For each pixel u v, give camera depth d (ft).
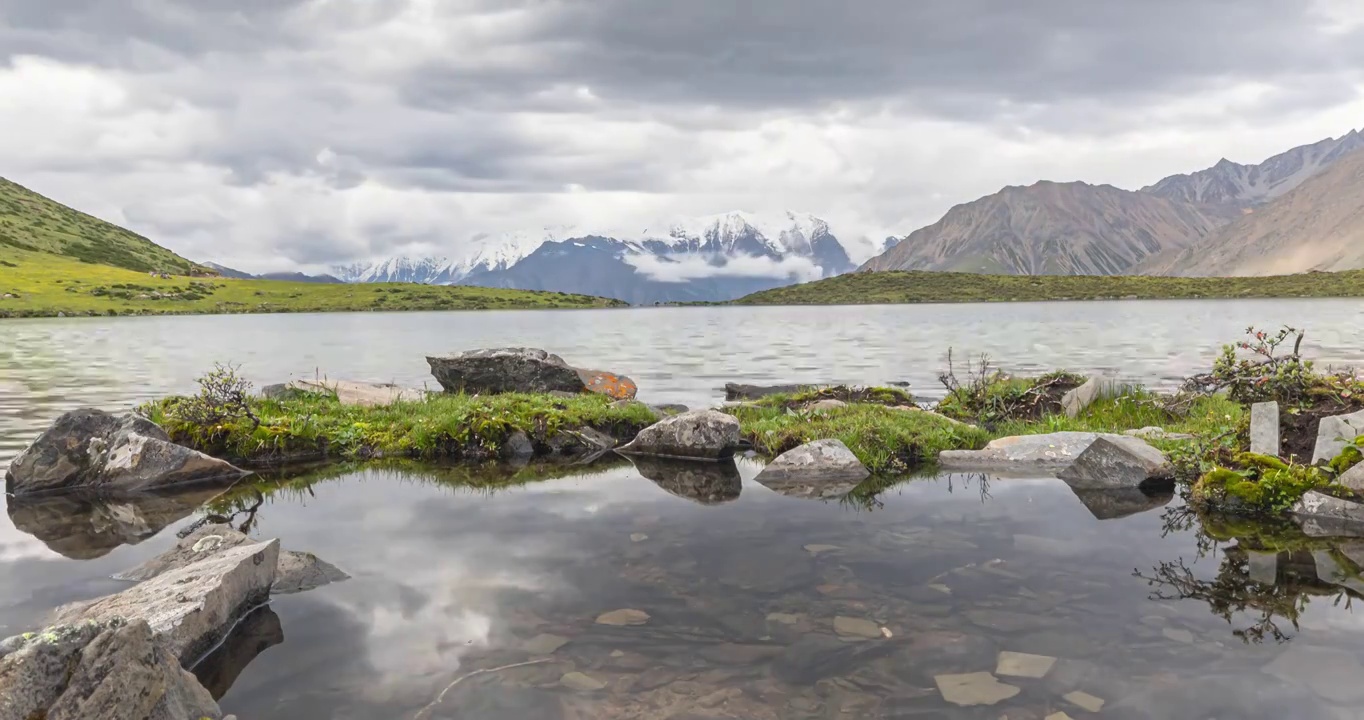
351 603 24.91
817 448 47.55
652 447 54.80
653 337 234.79
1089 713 17.34
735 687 18.76
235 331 293.02
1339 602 23.94
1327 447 37.19
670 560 28.66
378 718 17.74
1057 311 463.42
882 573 26.91
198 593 22.33
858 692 18.45
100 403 79.61
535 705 18.10
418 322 423.23
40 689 16.05
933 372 111.55
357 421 59.21
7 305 507.71
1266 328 219.82
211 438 52.70
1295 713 17.22
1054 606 23.71
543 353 84.02
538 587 25.90
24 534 34.78
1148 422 57.88
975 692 18.35
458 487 43.39
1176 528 32.86
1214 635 21.50
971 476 45.03
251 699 18.85
